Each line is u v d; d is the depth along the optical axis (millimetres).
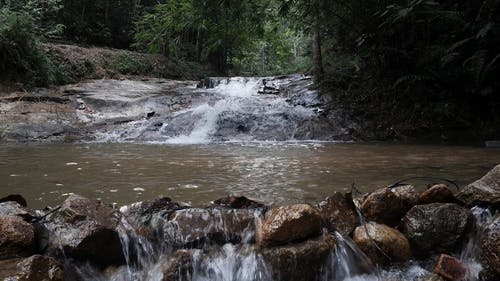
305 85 10531
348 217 2580
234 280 2305
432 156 5164
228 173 3980
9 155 5203
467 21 7559
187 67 18734
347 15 9492
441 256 2391
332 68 11008
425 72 8055
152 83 13391
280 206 2621
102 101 9500
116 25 18766
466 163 4559
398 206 2727
